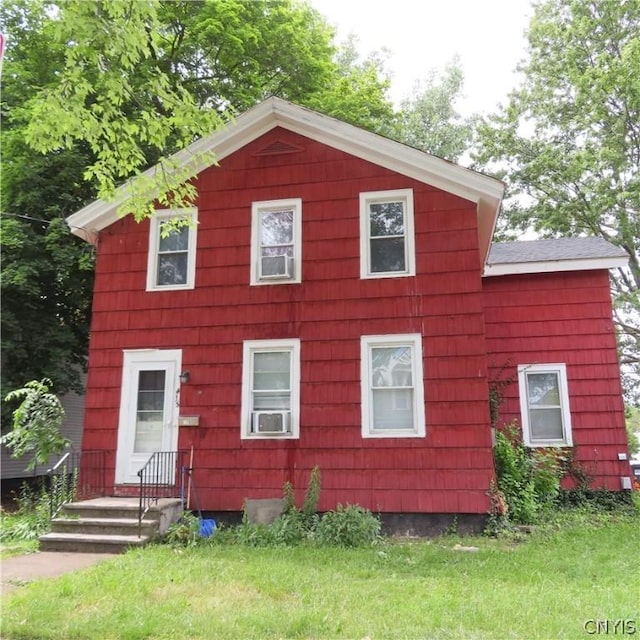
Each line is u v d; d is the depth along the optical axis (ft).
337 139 32.35
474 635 13.61
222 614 15.16
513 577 19.30
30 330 43.29
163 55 52.34
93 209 33.86
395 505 27.96
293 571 19.93
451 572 20.21
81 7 20.57
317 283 31.12
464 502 27.40
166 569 20.10
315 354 30.35
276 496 29.19
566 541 25.55
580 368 38.65
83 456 31.40
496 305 40.75
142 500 27.14
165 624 14.29
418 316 29.66
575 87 70.79
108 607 15.69
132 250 33.73
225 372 31.14
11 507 42.24
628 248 70.33
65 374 45.27
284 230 32.45
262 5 52.80
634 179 65.10
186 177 28.27
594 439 37.45
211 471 30.12
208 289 32.27
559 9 77.36
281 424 29.68
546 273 40.34
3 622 14.30
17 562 22.29
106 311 33.17
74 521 26.07
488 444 27.68
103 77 22.85
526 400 39.01
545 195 74.84
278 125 33.40
